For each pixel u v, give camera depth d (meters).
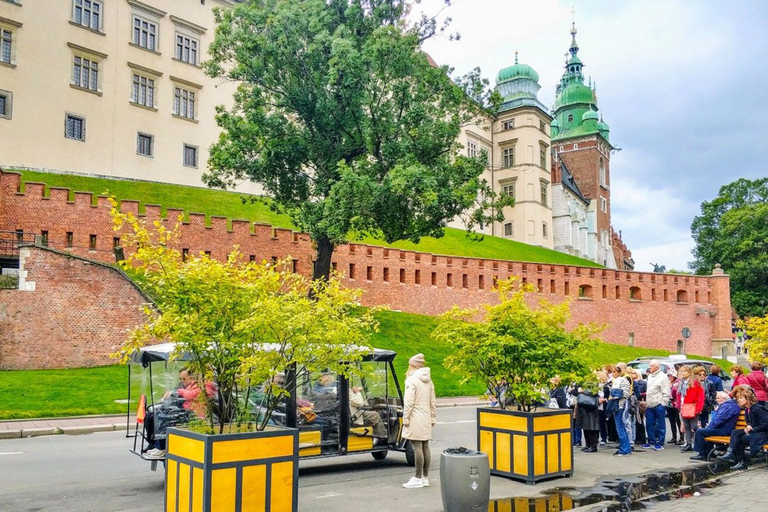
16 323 28.23
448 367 13.72
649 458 15.30
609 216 110.88
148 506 10.27
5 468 13.23
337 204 28.39
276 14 30.94
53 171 43.25
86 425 19.36
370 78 29.66
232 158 31.45
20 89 42.16
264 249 39.94
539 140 82.31
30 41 42.84
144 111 48.69
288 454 8.71
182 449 8.56
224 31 31.53
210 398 10.55
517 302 13.69
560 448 12.75
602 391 17.03
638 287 58.91
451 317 13.86
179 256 9.70
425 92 30.55
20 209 33.72
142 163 48.22
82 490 11.34
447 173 30.08
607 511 9.94
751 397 14.34
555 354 13.00
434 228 30.45
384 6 31.30
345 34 30.08
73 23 45.03
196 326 9.09
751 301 77.31
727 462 14.66
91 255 34.97
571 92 111.50
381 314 42.16
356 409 13.70
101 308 29.94
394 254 45.78
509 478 12.59
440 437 18.52
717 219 86.56
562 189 90.56
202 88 52.72
